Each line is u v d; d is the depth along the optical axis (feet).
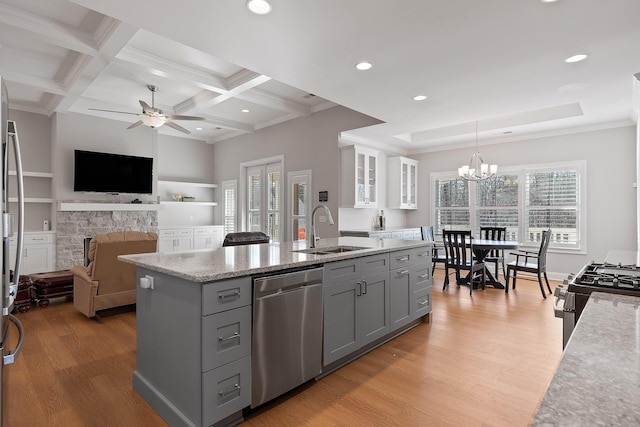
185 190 26.61
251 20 8.11
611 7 7.52
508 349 9.92
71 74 14.92
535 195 20.20
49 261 18.83
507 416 6.73
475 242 17.71
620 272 6.35
